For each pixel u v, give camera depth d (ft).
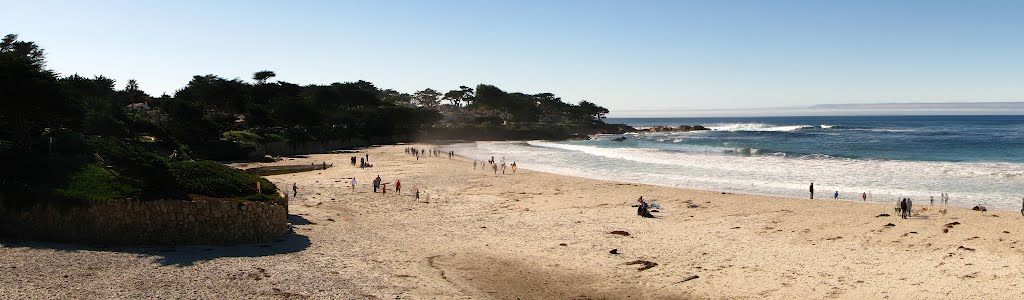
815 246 89.45
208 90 339.98
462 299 60.85
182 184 90.79
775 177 183.93
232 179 100.63
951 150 284.00
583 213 122.01
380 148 368.07
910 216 114.42
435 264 75.46
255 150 261.65
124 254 71.15
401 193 151.53
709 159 249.75
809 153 273.33
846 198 143.54
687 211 124.16
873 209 123.24
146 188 85.61
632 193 151.23
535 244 89.76
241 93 348.38
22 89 109.29
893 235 97.45
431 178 186.80
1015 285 65.62
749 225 107.86
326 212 113.80
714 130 640.17
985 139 379.35
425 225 105.09
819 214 118.42
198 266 67.31
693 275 71.77
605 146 370.94
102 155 97.40
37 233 77.25
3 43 258.37
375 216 113.09
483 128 505.25
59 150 97.50
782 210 123.85
